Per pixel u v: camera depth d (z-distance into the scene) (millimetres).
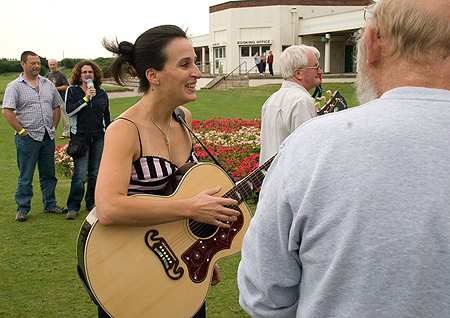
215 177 2260
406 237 949
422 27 1008
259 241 1194
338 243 1010
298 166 1091
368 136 1018
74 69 5223
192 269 2129
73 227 5031
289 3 33375
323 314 1060
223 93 23109
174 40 2012
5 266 3961
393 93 1062
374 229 970
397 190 965
